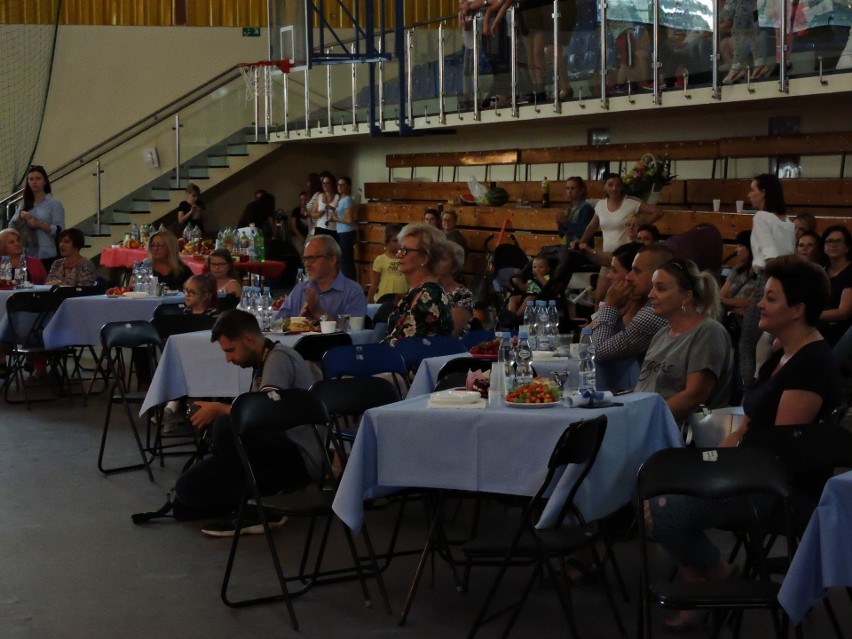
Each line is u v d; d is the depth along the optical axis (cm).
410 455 461
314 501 477
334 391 557
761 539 392
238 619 471
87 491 686
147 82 2017
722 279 966
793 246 789
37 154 1967
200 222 1747
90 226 1830
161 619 473
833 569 343
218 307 870
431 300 689
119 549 570
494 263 1187
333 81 1725
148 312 966
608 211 1089
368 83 1633
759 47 955
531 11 1229
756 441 411
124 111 2009
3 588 514
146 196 1858
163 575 529
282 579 466
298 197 2092
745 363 746
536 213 1327
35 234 1247
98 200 1830
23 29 1941
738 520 411
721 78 995
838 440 403
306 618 471
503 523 602
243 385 721
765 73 953
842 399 437
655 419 495
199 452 618
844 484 344
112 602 495
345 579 514
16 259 1164
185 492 588
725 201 1131
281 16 1347
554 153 1427
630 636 442
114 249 1481
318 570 508
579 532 436
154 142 1856
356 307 804
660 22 1053
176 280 1053
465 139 1653
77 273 1113
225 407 603
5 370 1023
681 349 526
